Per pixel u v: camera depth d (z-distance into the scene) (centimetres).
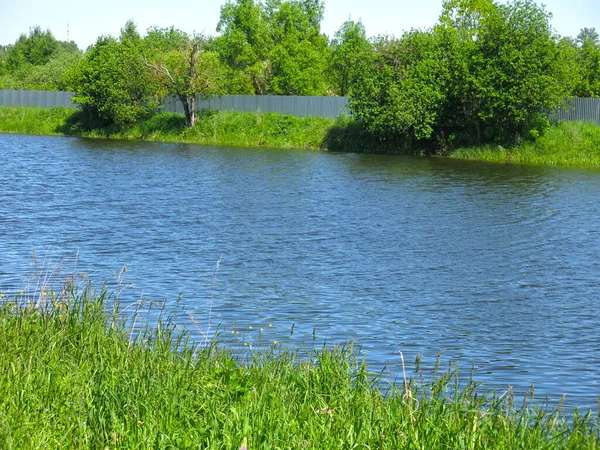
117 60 6962
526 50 4853
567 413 890
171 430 646
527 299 1513
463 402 735
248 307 1404
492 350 1179
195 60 6694
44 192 3097
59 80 9506
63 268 1689
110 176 3794
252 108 6700
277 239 2122
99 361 823
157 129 6906
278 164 4581
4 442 607
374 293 1537
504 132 5103
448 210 2741
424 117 5228
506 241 2148
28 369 758
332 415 682
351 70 8838
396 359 1115
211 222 2405
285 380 794
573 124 5022
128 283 1566
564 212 2720
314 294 1517
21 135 7169
